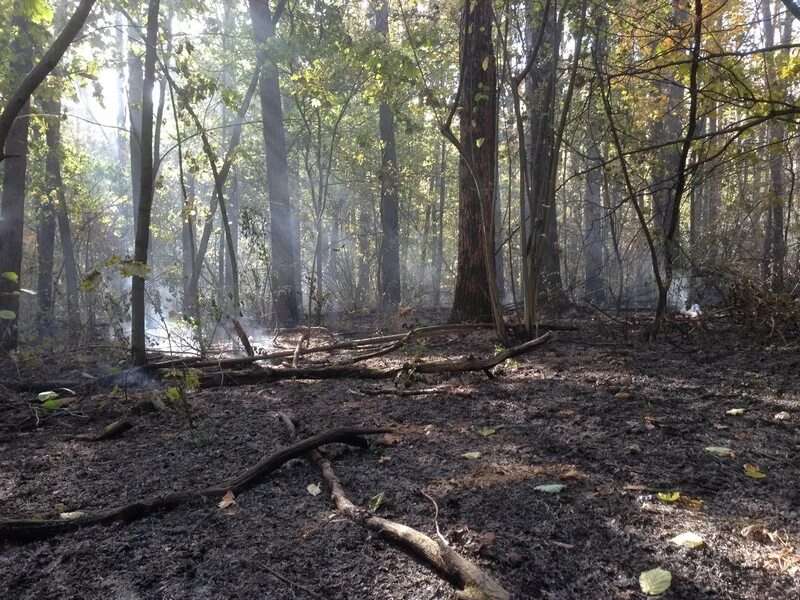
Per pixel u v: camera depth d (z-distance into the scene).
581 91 9.40
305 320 13.45
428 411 4.39
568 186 19.92
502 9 6.76
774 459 3.23
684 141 5.98
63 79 10.27
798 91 7.36
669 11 7.10
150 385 5.65
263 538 2.49
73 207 18.09
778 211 11.12
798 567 2.19
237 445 3.73
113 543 2.49
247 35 11.09
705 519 2.57
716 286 7.47
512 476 3.06
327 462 3.24
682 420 3.93
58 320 11.78
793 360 5.57
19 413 4.77
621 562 2.25
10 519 2.58
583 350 6.64
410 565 2.25
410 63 6.62
